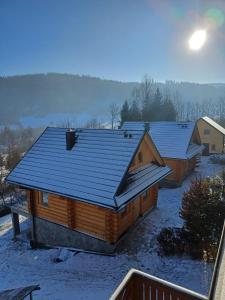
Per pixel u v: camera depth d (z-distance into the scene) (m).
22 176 14.75
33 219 14.87
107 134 14.12
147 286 4.62
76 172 13.11
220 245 4.55
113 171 12.02
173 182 21.41
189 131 23.03
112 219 11.58
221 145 33.88
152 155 15.23
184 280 9.33
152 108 51.06
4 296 7.85
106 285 9.70
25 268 12.06
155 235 12.76
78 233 12.88
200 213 10.38
